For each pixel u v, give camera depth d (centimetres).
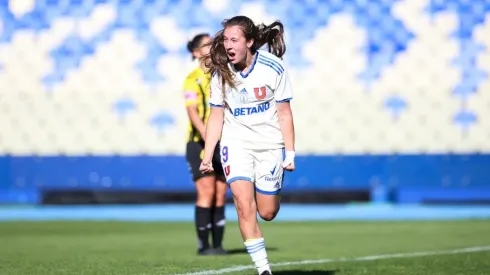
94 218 4278
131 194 4909
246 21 1540
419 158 4794
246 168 1589
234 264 2122
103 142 4934
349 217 4316
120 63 5006
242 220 1590
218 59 1565
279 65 1566
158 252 2552
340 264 2166
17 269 2014
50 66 5034
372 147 4903
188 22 4997
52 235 3322
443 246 2777
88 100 4959
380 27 5006
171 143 4878
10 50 5059
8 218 4266
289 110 1588
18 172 4834
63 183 4812
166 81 4984
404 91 4941
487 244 2861
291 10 4994
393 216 4369
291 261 2255
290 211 4491
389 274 1933
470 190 4791
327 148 4888
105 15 5031
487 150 4922
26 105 4991
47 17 5059
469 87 4978
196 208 2434
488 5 5012
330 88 4950
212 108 1616
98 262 2192
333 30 4991
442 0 5012
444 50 5000
